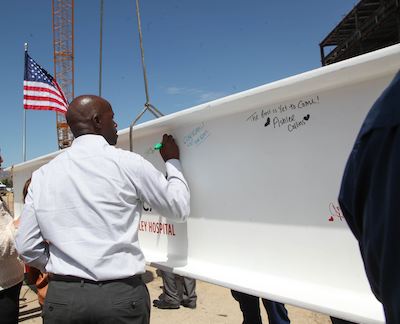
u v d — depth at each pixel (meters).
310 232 1.10
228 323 2.73
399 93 0.50
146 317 1.23
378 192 0.51
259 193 1.25
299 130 1.13
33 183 1.29
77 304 1.09
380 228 0.50
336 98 1.03
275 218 1.20
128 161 1.23
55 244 1.14
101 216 1.14
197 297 3.38
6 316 1.86
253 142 1.28
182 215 1.33
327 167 1.05
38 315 3.04
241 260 1.32
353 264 1.01
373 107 0.56
